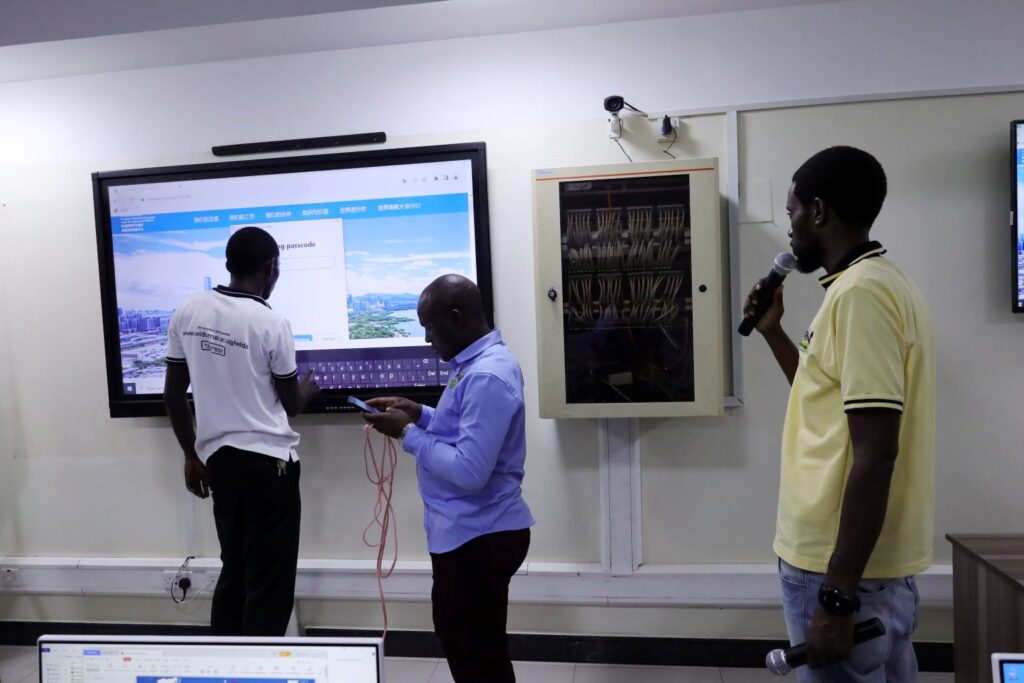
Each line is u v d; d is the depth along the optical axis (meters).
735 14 2.27
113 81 2.56
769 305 1.56
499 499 1.65
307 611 2.58
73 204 2.61
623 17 2.28
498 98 2.39
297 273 2.46
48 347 2.66
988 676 1.77
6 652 2.67
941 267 2.23
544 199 2.26
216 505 2.02
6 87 2.62
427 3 2.10
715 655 2.37
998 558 1.76
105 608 2.69
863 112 2.23
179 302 2.52
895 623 1.17
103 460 2.65
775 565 2.33
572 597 2.41
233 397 1.97
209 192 2.47
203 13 2.16
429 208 2.39
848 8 2.22
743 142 2.29
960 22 2.18
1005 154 2.18
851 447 1.13
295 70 2.48
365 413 1.77
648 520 2.39
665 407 2.24
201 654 0.98
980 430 2.24
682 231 2.21
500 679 1.64
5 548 2.72
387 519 2.46
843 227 1.21
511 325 2.43
